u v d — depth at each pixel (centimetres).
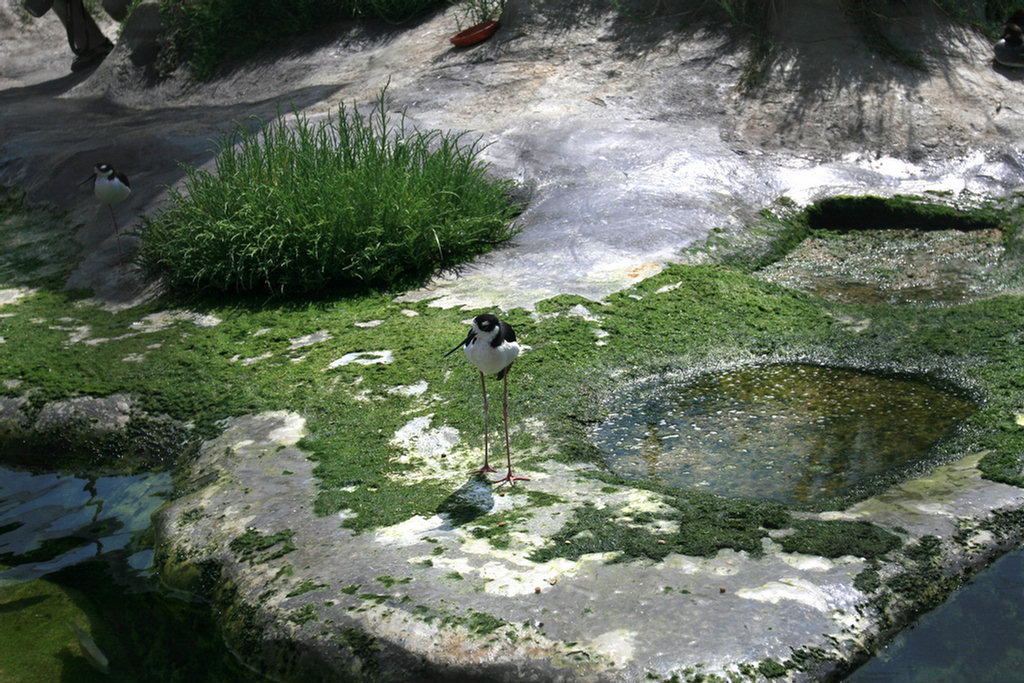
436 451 504
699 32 1069
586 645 345
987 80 970
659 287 690
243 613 396
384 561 402
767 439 509
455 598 374
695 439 512
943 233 805
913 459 478
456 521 430
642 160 902
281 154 855
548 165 912
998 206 820
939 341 607
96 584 448
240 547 430
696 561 388
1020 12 1034
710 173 880
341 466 491
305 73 1293
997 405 518
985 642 358
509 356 446
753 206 838
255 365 625
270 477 487
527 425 525
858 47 999
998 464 457
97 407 595
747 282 710
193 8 1430
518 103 1030
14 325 730
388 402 557
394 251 768
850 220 844
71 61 1736
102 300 789
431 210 793
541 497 446
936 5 1042
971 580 393
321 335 665
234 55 1409
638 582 376
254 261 758
